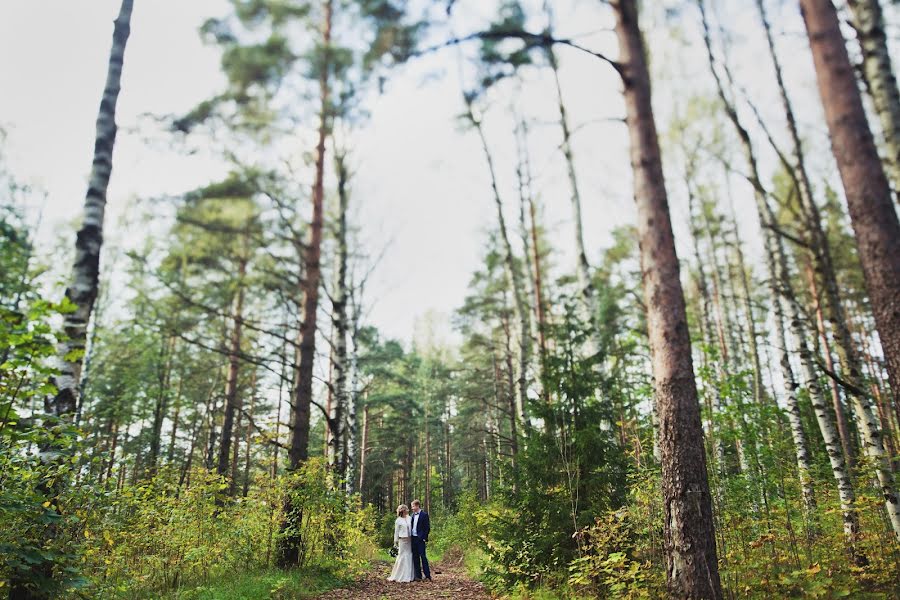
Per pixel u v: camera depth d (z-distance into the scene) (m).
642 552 6.57
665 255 5.33
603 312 19.09
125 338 18.86
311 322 10.77
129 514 7.28
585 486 7.34
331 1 10.60
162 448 23.02
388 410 34.06
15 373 4.14
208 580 7.89
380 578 10.83
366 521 13.43
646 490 6.73
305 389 10.34
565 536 7.14
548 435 7.87
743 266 18.64
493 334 23.62
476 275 21.55
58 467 4.86
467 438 31.97
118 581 6.47
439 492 34.50
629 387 9.45
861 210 3.72
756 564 5.84
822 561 6.07
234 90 9.03
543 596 6.86
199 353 19.47
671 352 5.07
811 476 8.06
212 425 20.25
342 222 13.87
